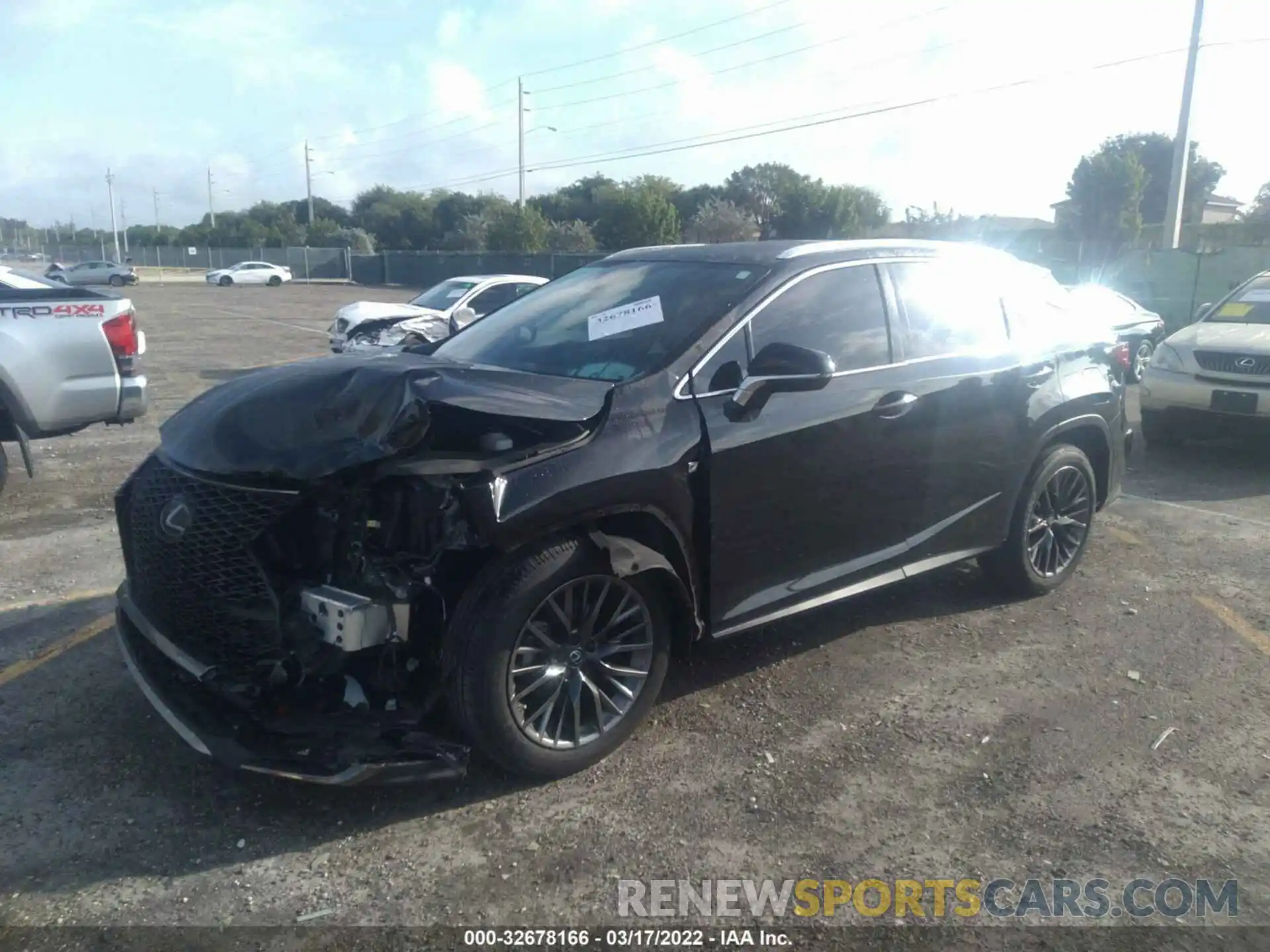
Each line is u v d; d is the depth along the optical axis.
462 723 3.47
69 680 4.46
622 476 3.59
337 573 3.51
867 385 4.45
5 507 7.32
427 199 88.88
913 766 3.83
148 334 23.09
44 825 3.38
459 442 3.58
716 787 3.67
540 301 5.06
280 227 88.94
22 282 7.65
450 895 3.07
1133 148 68.19
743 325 4.14
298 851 3.27
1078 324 5.81
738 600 4.11
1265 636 5.11
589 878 3.16
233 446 3.62
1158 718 4.23
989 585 5.62
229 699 3.45
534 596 3.42
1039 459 5.39
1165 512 7.46
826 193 53.75
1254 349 8.79
